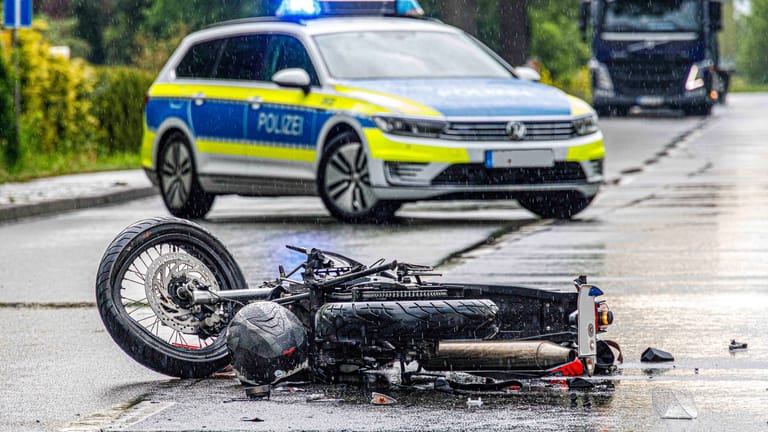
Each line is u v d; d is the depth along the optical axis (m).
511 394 12.85
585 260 22.91
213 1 96.50
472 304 13.07
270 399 12.79
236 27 32.31
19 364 14.85
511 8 71.50
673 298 18.70
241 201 37.03
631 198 34.69
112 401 12.96
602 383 13.31
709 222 28.62
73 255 25.12
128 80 53.72
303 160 29.94
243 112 31.12
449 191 28.11
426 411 12.20
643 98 74.38
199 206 32.47
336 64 30.12
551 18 124.00
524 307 13.48
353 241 26.09
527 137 28.50
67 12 100.62
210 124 31.81
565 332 13.40
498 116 28.36
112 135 52.78
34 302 19.38
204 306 14.11
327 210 31.36
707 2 74.19
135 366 14.72
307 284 13.37
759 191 35.75
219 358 14.02
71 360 15.07
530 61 67.00
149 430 11.73
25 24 41.91
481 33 108.50
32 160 45.97
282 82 29.77
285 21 31.50
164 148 33.03
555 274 21.17
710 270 21.48
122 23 99.69
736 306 18.00
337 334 12.97
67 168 46.47
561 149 28.67
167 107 32.94
